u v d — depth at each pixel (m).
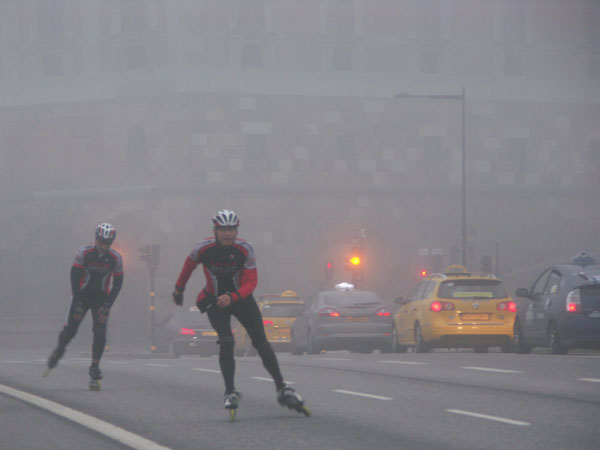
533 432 13.02
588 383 19.53
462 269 50.97
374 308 41.28
